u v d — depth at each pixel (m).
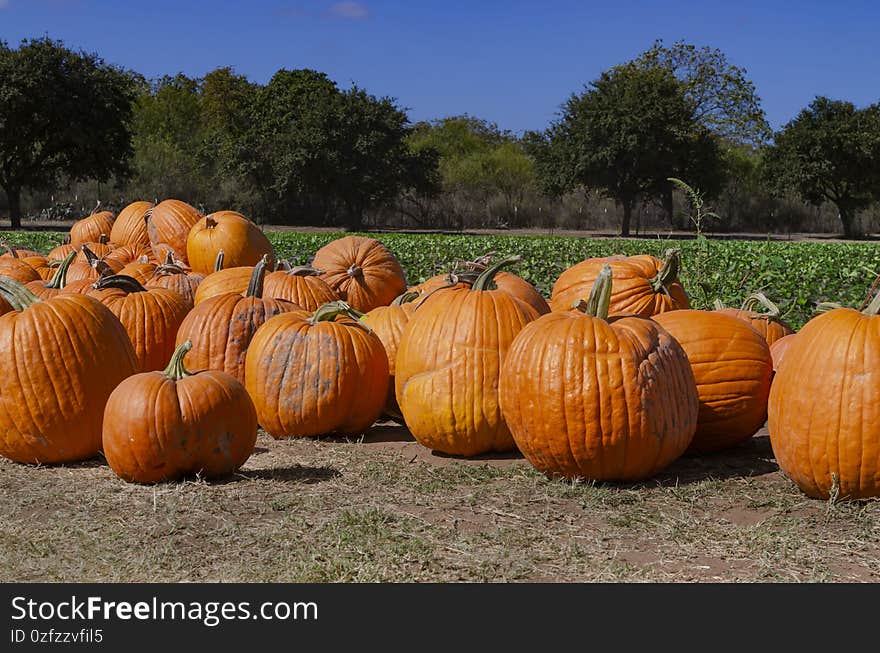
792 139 65.19
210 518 5.14
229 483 5.79
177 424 5.71
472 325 6.25
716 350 6.22
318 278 8.62
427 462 6.26
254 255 11.07
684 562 4.50
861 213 69.06
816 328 5.37
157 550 4.68
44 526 5.06
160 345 7.90
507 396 5.73
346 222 64.81
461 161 73.69
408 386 6.37
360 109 60.34
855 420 5.08
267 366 6.84
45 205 60.19
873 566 4.46
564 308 7.81
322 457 6.42
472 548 4.66
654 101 60.16
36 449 6.28
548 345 5.55
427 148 62.84
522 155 73.81
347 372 6.81
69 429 6.27
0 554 4.67
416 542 4.71
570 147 61.06
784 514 5.17
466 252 24.56
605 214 68.19
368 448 6.70
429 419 6.25
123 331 6.73
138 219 12.90
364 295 9.66
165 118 80.06
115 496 5.57
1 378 6.18
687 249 24.45
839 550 4.66
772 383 5.85
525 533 4.87
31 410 6.18
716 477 5.87
